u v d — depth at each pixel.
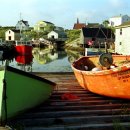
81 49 66.56
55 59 40.47
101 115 7.80
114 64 10.80
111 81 8.53
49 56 47.03
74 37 92.12
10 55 45.50
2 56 42.56
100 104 8.77
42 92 8.18
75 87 11.30
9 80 6.79
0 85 6.72
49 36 95.50
